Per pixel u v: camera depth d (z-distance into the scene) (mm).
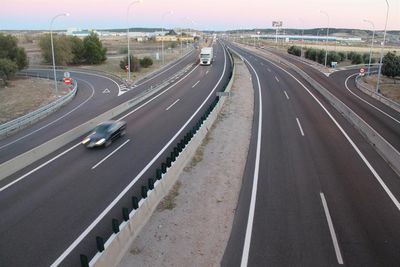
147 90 45938
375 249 12242
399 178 18141
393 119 32594
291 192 16625
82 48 90562
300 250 12266
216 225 14016
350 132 26594
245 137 25406
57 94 49375
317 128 27672
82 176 18969
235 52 112875
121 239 12242
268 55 102875
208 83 52344
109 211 15172
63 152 23141
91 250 12508
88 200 16219
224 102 37688
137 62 73625
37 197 16656
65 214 15008
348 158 20969
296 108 35188
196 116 32469
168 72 68250
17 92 53531
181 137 25719
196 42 186125
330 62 91375
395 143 24750
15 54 73750
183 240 13039
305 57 102562
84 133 27781
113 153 22500
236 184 17703
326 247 12391
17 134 30453
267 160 20734
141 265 11648
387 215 14469
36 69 83250
